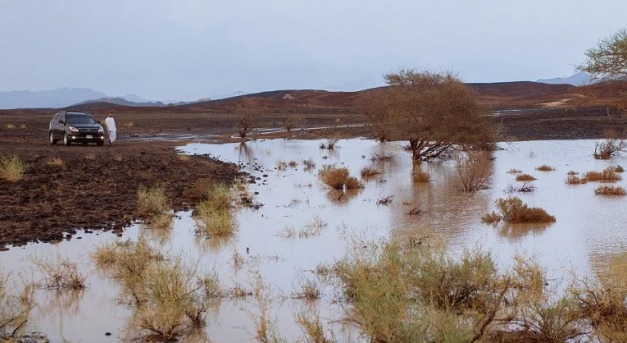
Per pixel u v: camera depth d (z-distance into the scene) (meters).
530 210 13.55
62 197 17.02
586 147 36.31
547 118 56.12
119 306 7.82
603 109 62.69
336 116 76.88
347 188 19.98
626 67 13.48
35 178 20.20
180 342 6.62
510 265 9.48
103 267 9.77
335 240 11.71
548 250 10.66
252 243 11.59
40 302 7.98
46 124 57.16
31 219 13.82
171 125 62.16
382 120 40.72
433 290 7.39
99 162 25.58
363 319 6.25
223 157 32.09
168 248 11.15
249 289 8.46
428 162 28.58
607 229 12.52
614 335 6.30
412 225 13.16
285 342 6.37
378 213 14.98
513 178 22.27
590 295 7.39
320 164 28.36
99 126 35.81
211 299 8.07
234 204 16.61
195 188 17.75
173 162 26.77
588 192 18.41
